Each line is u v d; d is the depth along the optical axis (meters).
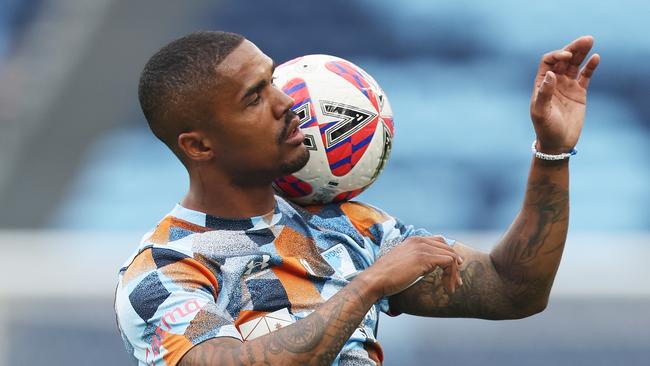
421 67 37.03
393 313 9.92
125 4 39.16
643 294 19.00
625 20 37.59
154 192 33.38
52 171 34.16
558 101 9.31
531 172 9.52
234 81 8.59
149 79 8.84
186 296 8.24
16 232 32.62
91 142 35.03
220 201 8.92
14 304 19.69
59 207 33.22
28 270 21.08
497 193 33.59
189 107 8.64
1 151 34.81
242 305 8.56
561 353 18.95
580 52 9.13
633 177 34.44
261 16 38.72
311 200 9.56
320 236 9.21
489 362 18.97
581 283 19.20
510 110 35.56
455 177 33.94
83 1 39.94
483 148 34.66
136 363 8.62
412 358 18.97
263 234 8.90
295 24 38.56
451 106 35.72
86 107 36.09
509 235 9.69
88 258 23.31
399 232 9.71
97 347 19.53
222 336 7.99
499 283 9.68
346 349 8.82
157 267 8.48
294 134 8.79
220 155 8.76
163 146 34.59
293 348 7.82
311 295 8.78
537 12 38.06
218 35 8.81
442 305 9.71
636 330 18.89
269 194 9.09
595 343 18.92
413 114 35.50
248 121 8.62
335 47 37.91
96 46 37.94
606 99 36.38
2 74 37.47
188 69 8.65
